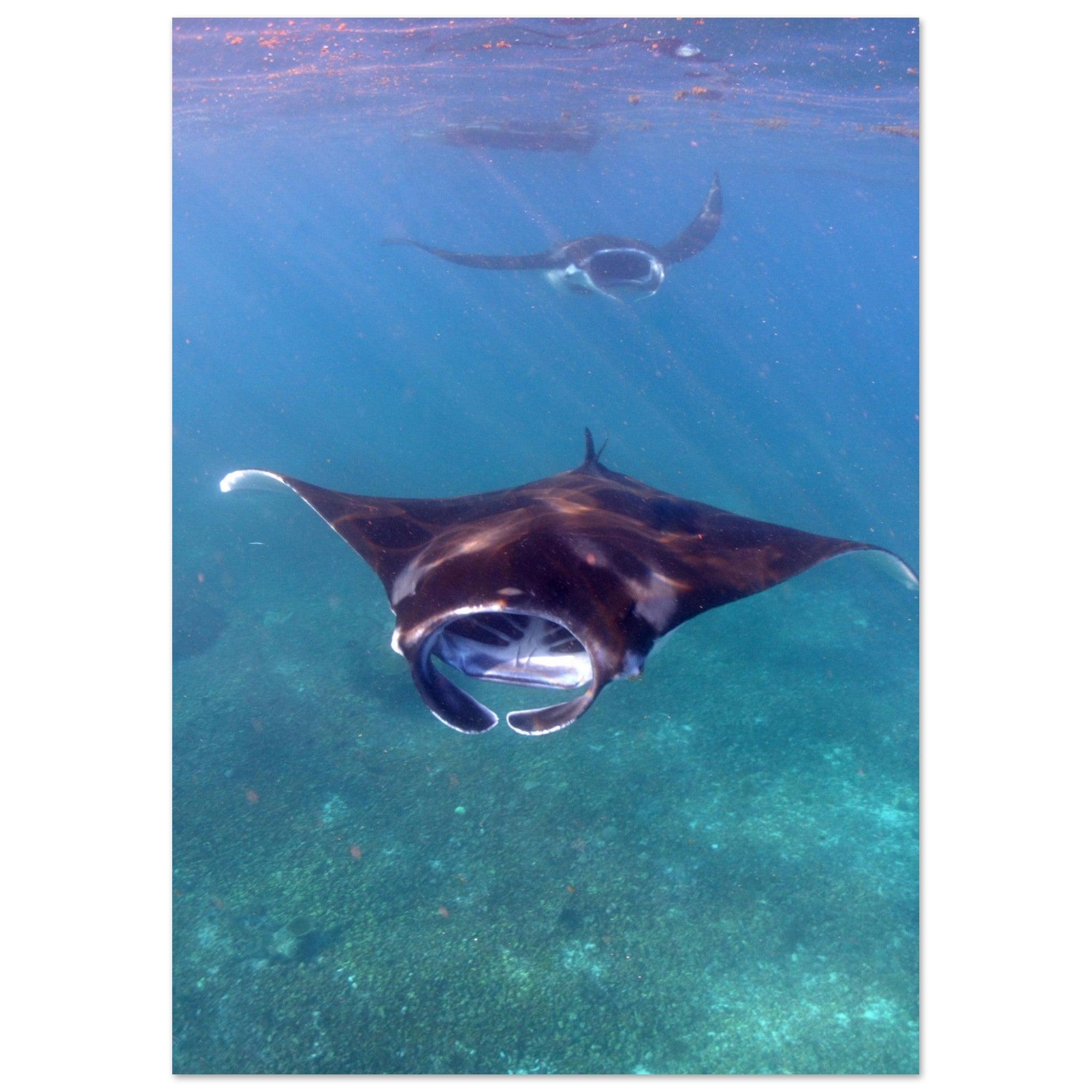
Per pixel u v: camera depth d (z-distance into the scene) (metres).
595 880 5.00
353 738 6.50
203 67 15.01
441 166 28.50
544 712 2.52
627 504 4.03
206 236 62.94
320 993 4.33
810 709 6.76
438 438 19.75
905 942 4.59
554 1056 4.00
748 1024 4.14
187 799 5.84
